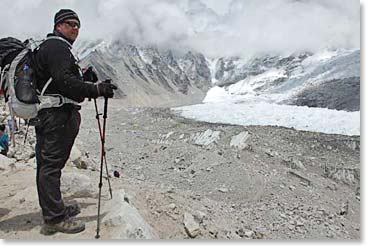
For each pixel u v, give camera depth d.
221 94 196.00
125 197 6.38
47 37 5.00
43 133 5.02
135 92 179.62
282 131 31.72
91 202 6.45
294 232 11.19
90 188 6.98
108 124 43.22
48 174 5.08
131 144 30.52
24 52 4.99
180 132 35.41
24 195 6.78
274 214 12.59
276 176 20.44
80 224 5.29
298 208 15.66
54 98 4.95
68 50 4.90
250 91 183.00
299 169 23.11
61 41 4.91
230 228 7.47
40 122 5.00
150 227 5.75
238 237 7.11
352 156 26.62
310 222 13.45
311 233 11.88
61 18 5.01
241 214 10.34
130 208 5.61
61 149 5.09
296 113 46.09
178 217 6.73
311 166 23.92
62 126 5.02
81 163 10.24
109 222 5.36
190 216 6.69
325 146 28.45
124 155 27.12
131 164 24.77
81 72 5.25
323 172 23.28
